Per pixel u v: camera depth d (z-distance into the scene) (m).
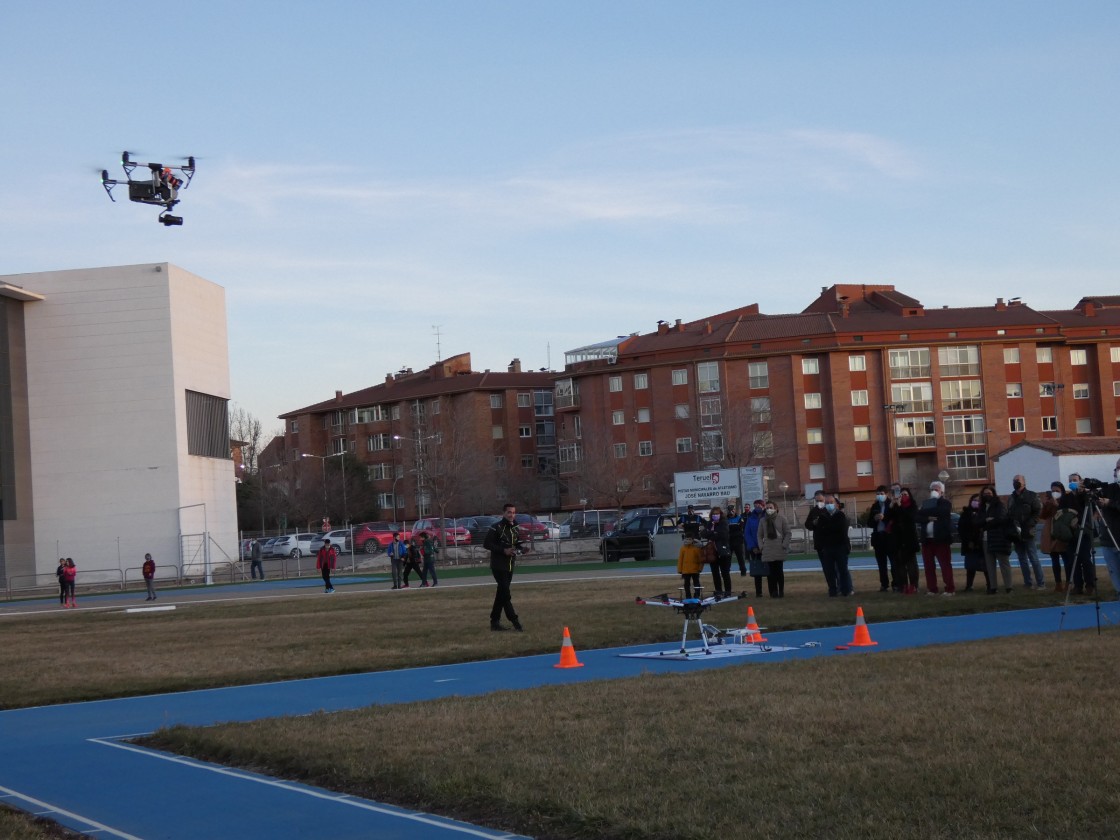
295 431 131.25
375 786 9.43
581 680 15.01
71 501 64.88
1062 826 6.97
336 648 20.31
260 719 12.89
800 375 94.88
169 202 33.62
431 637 21.28
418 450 96.44
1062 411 97.50
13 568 63.41
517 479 107.88
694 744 9.79
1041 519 24.00
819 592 27.39
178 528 64.38
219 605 37.41
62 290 65.69
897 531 25.11
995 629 18.34
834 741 9.57
